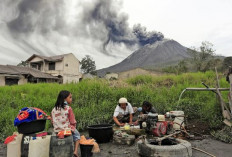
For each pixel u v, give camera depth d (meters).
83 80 14.18
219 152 5.10
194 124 7.79
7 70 31.00
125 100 7.01
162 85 14.30
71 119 4.51
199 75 16.09
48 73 40.53
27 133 4.21
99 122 7.86
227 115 7.14
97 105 9.12
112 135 6.25
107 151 5.26
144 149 4.68
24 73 32.03
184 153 4.47
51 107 9.03
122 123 6.99
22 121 4.16
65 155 4.04
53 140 4.09
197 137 6.38
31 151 3.97
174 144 5.01
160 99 9.77
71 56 41.75
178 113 6.56
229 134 6.34
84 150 4.63
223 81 12.76
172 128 5.79
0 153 5.25
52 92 11.80
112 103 9.41
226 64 25.59
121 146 5.66
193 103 9.05
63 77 39.84
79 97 10.37
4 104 9.93
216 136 6.36
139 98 10.24
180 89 11.22
